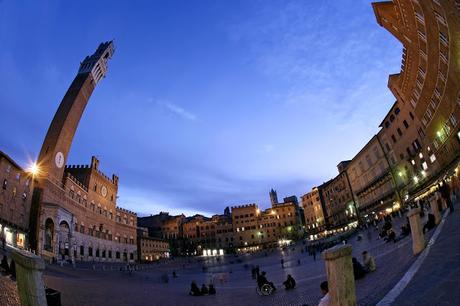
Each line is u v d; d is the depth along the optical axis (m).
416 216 14.30
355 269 14.67
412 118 56.69
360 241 48.66
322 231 115.19
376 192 76.94
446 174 45.34
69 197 67.50
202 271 65.88
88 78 83.62
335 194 103.44
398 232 36.12
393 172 68.12
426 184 53.53
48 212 57.12
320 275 24.34
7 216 46.88
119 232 91.56
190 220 152.12
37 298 5.97
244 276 43.34
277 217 144.38
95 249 75.88
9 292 14.09
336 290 6.08
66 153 70.69
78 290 22.11
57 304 9.95
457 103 39.91
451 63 36.88
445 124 44.88
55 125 70.06
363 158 80.56
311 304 13.13
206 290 24.27
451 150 44.84
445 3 30.75
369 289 11.01
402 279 9.94
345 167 94.12
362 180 84.00
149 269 69.62
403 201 65.31
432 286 7.68
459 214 18.84
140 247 105.62
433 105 46.62
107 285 29.88
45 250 55.03
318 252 58.84
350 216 93.25
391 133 66.06
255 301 17.38
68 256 61.81
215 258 100.25
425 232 20.09
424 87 47.16
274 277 32.81
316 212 119.81
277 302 15.60
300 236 139.50
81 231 70.69
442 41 36.81
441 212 25.45
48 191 59.38
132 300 20.36
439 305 6.14
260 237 141.25
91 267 56.31
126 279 43.03
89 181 78.50
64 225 62.59
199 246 141.75
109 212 88.12
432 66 42.12
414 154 58.47
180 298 22.42
